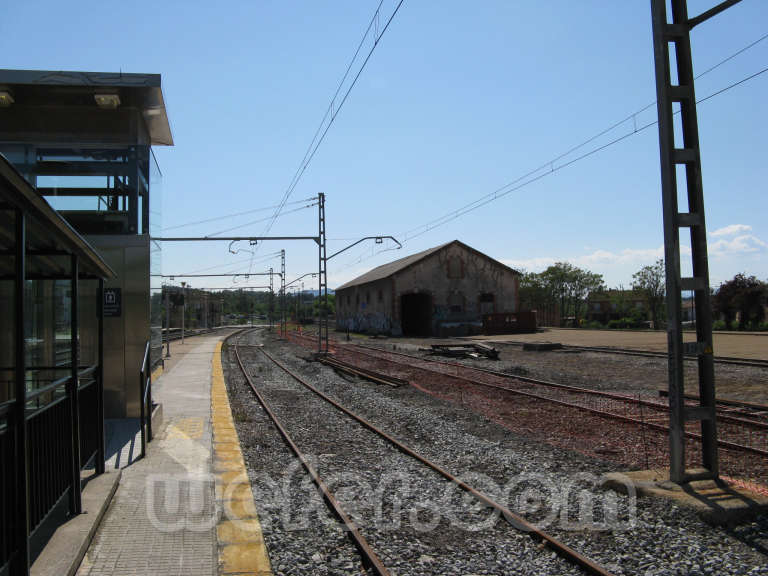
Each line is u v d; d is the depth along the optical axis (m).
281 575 4.30
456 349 28.41
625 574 4.35
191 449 8.05
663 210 6.47
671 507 5.59
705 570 4.37
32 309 8.84
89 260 5.42
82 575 4.07
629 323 64.44
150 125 12.56
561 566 4.49
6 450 3.39
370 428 10.18
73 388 5.06
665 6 6.55
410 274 51.62
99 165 11.37
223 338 50.47
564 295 77.31
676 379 6.31
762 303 47.97
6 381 8.03
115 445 8.30
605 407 12.07
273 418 11.10
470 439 9.21
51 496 4.43
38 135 11.26
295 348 36.22
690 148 6.56
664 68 6.48
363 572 4.43
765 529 5.20
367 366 23.38
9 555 3.39
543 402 12.77
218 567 4.28
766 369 18.14
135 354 10.95
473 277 53.22
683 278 6.43
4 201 3.46
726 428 9.81
